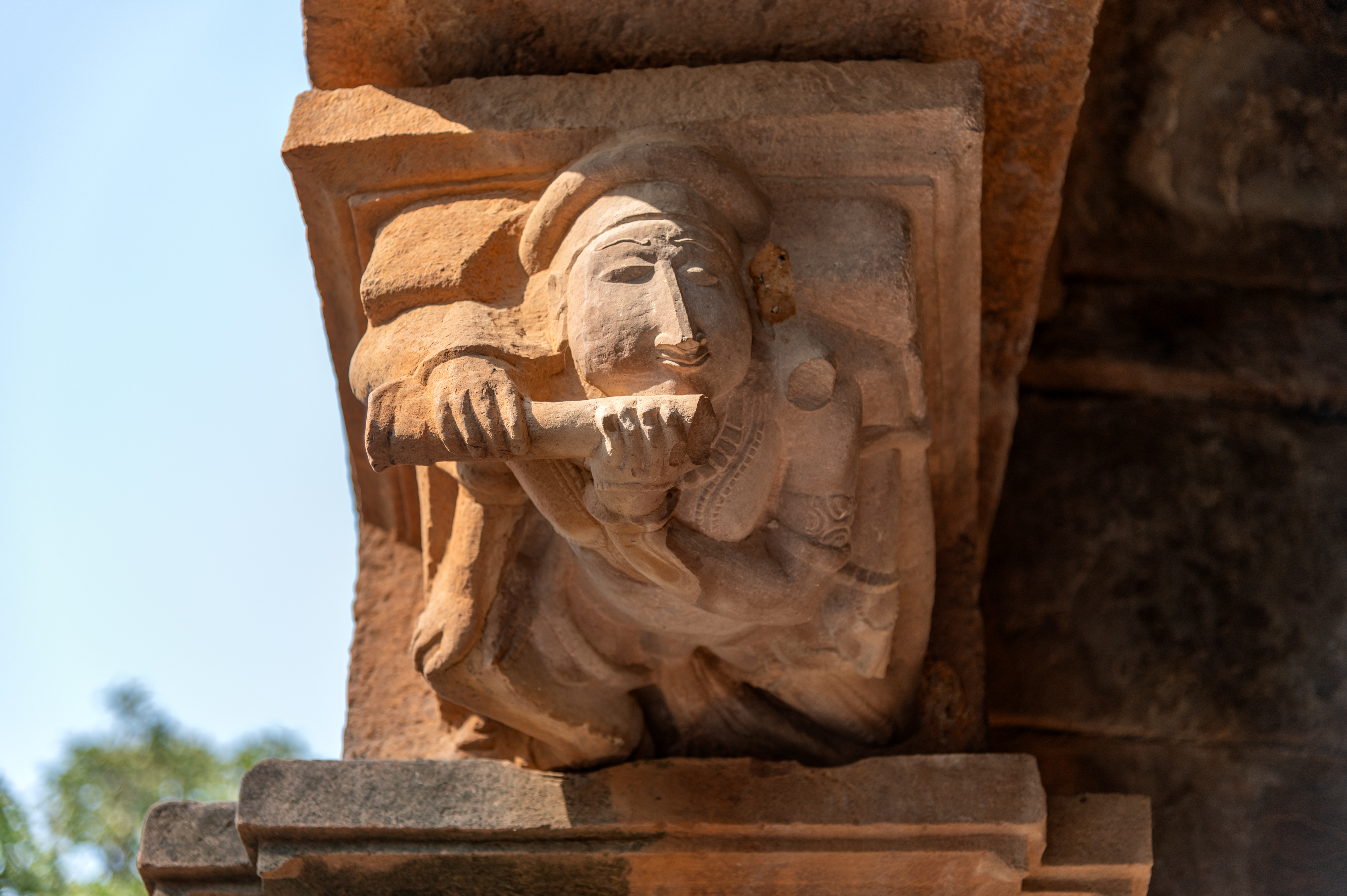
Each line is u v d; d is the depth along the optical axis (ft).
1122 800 17.17
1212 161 24.12
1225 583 22.61
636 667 17.39
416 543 20.35
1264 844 21.33
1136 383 23.88
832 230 16.11
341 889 16.80
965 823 16.40
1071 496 23.31
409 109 16.63
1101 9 22.61
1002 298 20.20
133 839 25.93
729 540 15.38
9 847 24.35
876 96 16.15
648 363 14.25
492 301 15.66
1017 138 18.13
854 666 16.85
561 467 14.93
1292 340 24.12
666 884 16.87
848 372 15.87
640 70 17.08
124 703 27.84
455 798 16.75
